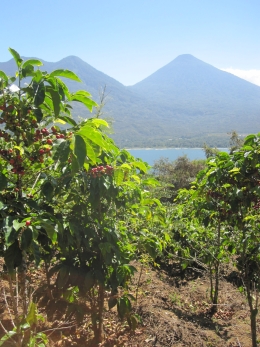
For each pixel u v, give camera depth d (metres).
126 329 3.93
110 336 3.70
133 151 103.81
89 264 3.03
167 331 4.01
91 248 3.00
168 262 7.16
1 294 4.08
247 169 2.98
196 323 4.48
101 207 3.24
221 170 3.05
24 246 1.88
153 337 3.84
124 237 3.28
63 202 2.94
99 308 3.42
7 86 2.14
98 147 2.26
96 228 3.06
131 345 3.61
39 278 4.76
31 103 2.24
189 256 5.27
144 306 4.68
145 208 3.31
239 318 4.72
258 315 4.71
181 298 5.43
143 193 3.40
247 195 3.02
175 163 21.34
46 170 2.79
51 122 2.42
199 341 3.89
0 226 2.01
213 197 3.31
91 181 2.71
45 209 2.68
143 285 5.70
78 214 2.96
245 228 3.28
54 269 2.84
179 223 5.04
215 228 4.98
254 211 3.31
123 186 3.07
